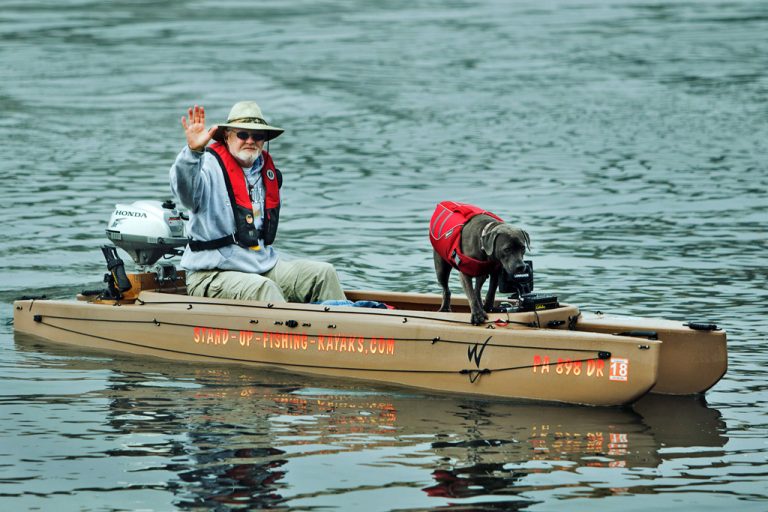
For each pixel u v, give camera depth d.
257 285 30.02
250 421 24.61
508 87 87.62
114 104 80.06
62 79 90.25
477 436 23.66
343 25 126.31
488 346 26.62
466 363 26.88
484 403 26.16
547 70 95.38
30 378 28.23
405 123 74.12
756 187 55.69
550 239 45.72
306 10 140.75
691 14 132.75
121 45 109.62
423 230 47.28
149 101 81.38
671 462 22.14
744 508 19.80
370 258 42.25
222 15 134.88
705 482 21.06
